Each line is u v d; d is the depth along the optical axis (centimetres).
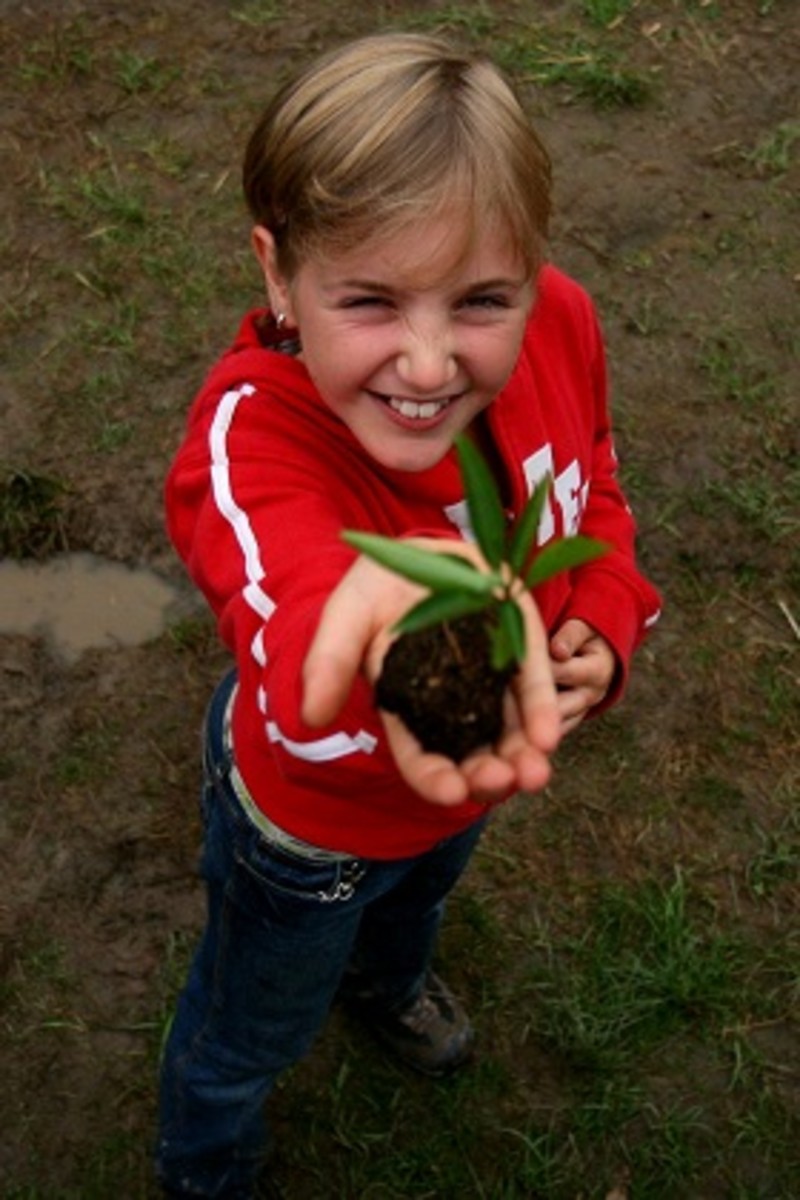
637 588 95
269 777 82
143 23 201
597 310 174
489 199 73
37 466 157
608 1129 123
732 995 129
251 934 92
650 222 183
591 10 204
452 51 77
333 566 71
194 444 81
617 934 133
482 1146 122
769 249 181
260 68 197
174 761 140
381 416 78
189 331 170
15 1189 118
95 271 175
